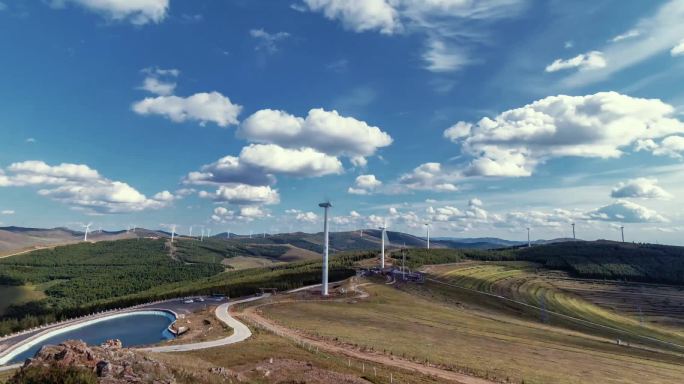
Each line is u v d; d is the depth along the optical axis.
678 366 97.69
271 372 53.78
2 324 147.50
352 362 66.75
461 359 77.62
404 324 118.94
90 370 33.28
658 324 184.50
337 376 54.19
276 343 78.38
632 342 145.50
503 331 125.69
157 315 158.25
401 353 77.25
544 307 199.62
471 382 61.78
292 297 177.00
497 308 186.50
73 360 34.34
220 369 45.47
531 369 75.44
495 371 70.00
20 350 113.19
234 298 188.62
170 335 115.38
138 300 198.38
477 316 156.88
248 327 102.06
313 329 99.88
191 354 65.44
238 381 43.31
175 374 39.12
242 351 68.19
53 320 164.75
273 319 117.75
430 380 60.41
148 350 68.94
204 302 179.00
